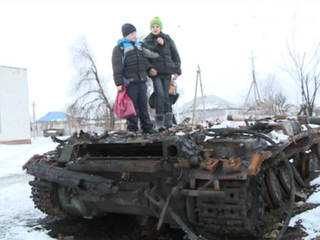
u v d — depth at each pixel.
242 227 4.30
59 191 5.48
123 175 4.88
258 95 27.91
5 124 26.34
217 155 4.61
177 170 4.59
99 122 27.88
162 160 4.52
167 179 4.61
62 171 5.11
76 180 4.84
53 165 5.37
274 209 5.47
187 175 4.52
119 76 6.30
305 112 8.05
